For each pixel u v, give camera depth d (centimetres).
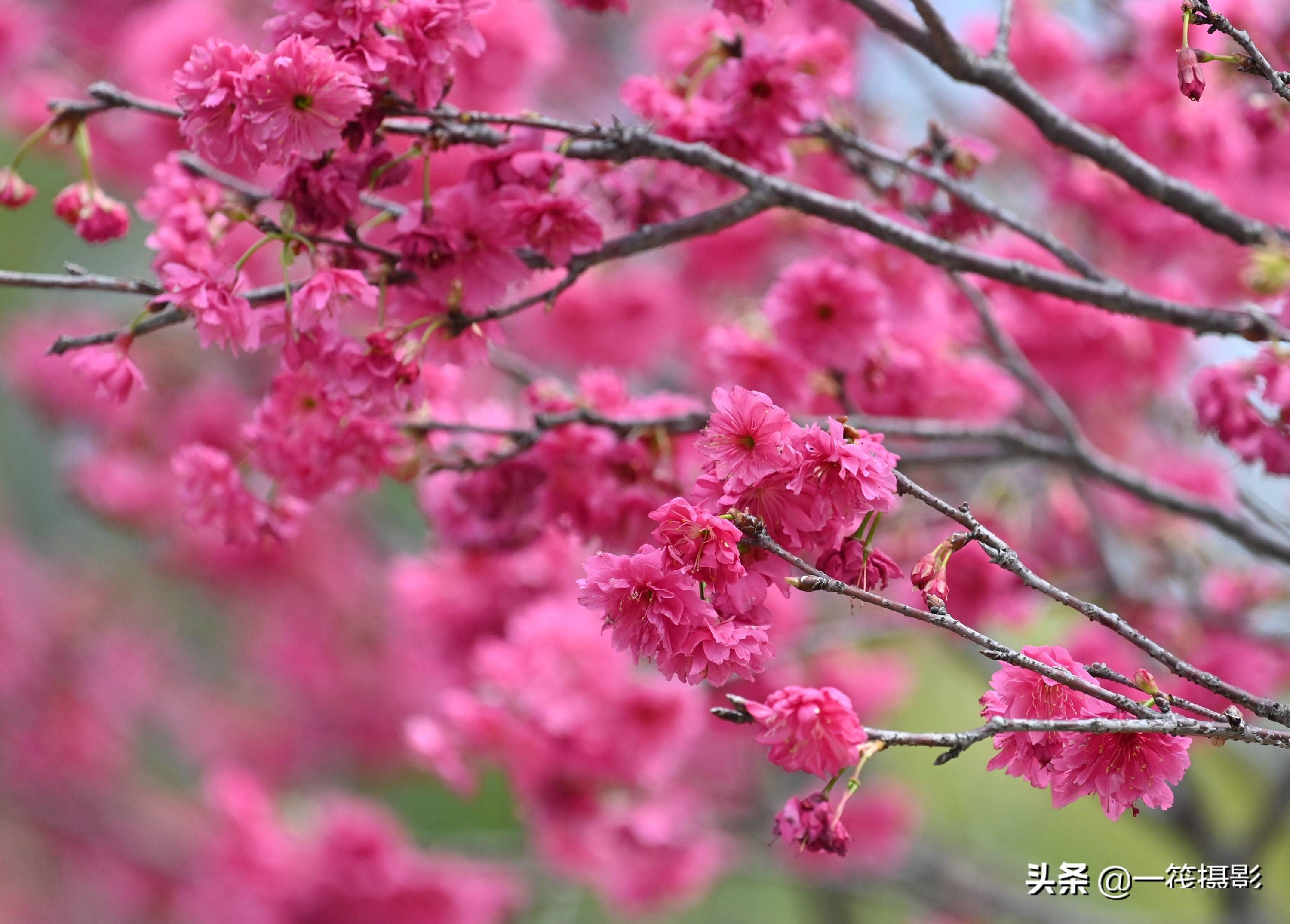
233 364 980
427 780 1140
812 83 424
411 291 372
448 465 433
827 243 625
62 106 381
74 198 384
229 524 427
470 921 824
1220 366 425
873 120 700
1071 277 415
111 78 768
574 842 670
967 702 1242
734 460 262
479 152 378
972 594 612
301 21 331
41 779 1194
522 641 602
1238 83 537
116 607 1247
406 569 646
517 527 475
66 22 811
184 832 1197
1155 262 652
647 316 794
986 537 261
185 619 1281
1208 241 634
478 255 365
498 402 539
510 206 356
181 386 965
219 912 812
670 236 388
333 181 343
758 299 731
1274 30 530
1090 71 635
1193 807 786
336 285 340
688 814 781
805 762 256
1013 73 405
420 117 359
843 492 263
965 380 564
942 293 545
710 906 1173
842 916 982
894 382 519
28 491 1303
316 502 436
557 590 635
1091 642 634
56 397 970
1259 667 625
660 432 443
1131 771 253
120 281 356
